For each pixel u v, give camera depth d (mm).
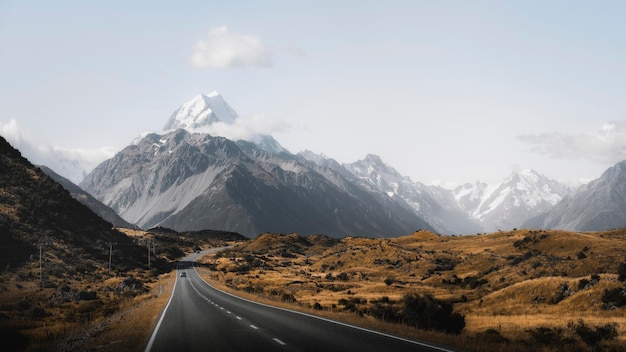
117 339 24203
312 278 132750
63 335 30359
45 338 32156
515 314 62000
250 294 64562
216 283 105500
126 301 68125
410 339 20875
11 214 127188
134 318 34875
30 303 75625
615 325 44906
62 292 88438
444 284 108562
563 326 47406
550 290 66000
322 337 21750
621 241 130125
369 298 82375
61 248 124500
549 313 60156
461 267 128875
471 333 39156
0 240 111250
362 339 20922
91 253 136750
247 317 32406
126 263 144000
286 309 39531
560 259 110938
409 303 39000
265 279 126938
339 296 87375
